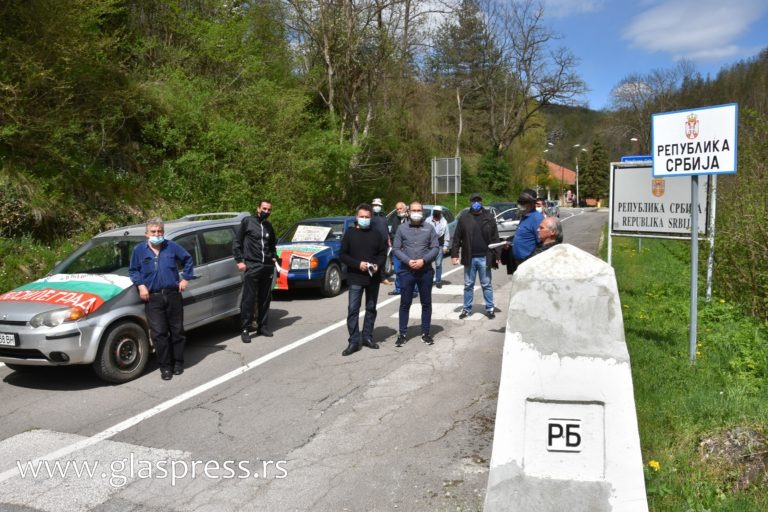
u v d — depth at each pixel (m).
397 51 24.02
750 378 5.25
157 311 6.45
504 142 49.19
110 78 14.18
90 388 6.24
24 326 5.99
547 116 73.69
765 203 7.80
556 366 2.98
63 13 11.82
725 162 5.52
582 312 2.96
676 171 5.90
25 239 10.73
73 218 11.91
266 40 22.39
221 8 19.67
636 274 11.89
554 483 2.96
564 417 2.98
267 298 8.40
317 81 23.69
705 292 9.21
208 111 16.36
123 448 4.74
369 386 6.12
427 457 4.47
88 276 6.86
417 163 35.34
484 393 5.84
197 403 5.73
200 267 7.79
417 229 7.67
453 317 9.48
